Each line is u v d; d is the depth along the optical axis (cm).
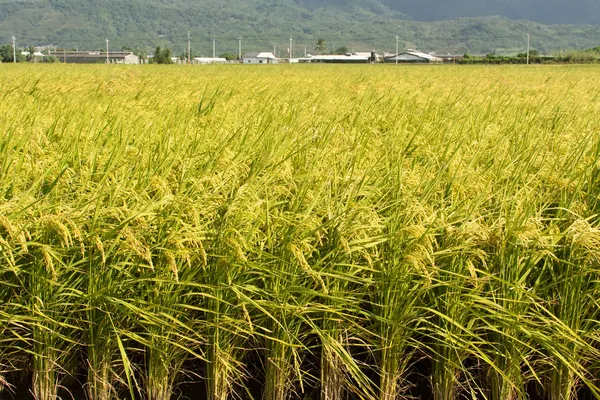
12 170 553
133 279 445
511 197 534
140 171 550
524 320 431
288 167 558
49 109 969
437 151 700
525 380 481
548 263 471
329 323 467
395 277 450
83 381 495
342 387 483
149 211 466
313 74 3142
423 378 518
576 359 452
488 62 8900
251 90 1579
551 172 575
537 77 2958
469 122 892
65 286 459
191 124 815
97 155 589
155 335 439
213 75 2750
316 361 504
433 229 464
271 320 463
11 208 461
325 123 837
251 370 513
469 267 426
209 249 460
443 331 458
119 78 2044
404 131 746
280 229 475
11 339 446
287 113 955
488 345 472
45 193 529
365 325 491
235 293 452
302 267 432
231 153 602
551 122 945
